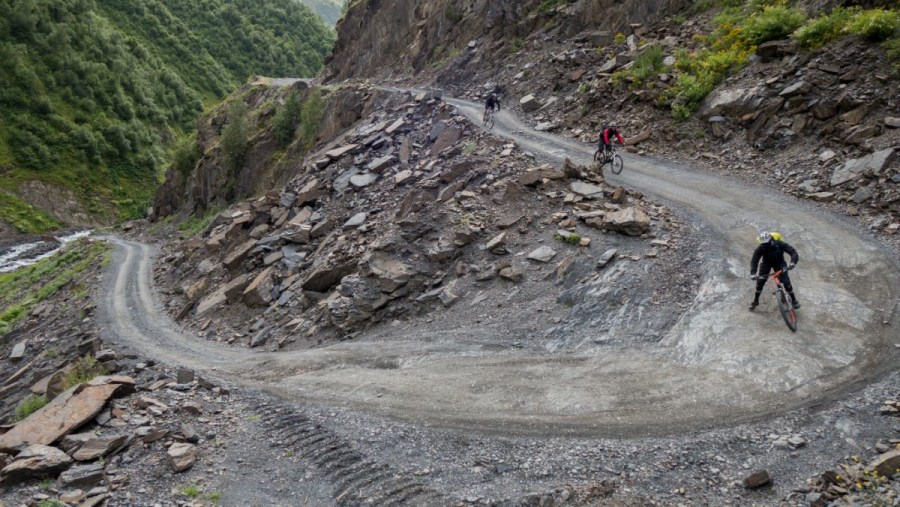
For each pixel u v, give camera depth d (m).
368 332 16.55
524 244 16.97
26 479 8.09
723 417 8.27
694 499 6.71
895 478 6.27
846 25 21.19
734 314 11.26
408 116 36.53
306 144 49.34
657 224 16.08
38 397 17.00
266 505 7.56
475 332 13.92
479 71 44.44
